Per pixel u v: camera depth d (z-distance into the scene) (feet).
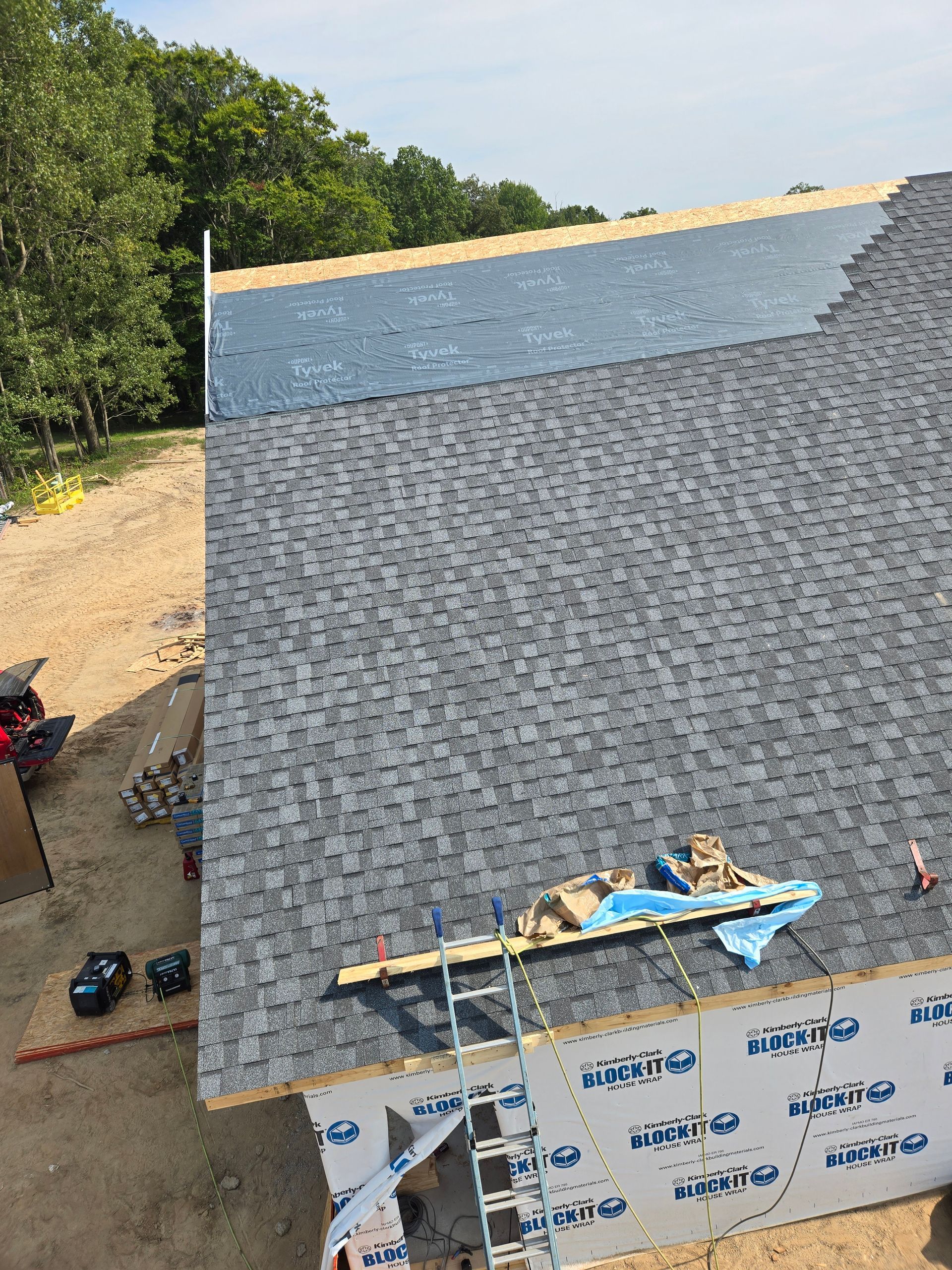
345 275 50.80
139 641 88.07
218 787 31.04
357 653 34.24
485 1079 28.07
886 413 40.73
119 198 135.95
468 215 373.81
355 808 30.30
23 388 133.59
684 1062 28.86
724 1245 31.76
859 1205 32.65
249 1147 37.91
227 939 27.61
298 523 38.40
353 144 240.73
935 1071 30.81
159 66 201.98
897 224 50.62
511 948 26.22
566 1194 30.50
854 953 26.58
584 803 30.01
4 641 90.12
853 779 30.14
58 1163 37.70
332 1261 26.84
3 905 54.90
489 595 35.63
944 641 33.42
